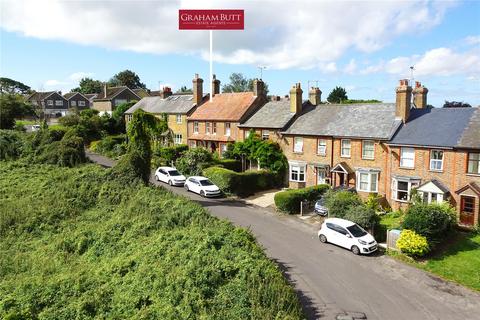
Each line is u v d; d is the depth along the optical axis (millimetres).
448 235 22344
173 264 15180
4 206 25438
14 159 40469
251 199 31859
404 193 27922
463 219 24516
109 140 53594
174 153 43344
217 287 13461
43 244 21016
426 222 20328
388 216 26719
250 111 42219
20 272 17766
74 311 13438
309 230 24172
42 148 40844
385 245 21672
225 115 43062
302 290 16156
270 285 13102
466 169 24734
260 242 21625
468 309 15070
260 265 14508
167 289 13445
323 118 34969
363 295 15922
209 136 44938
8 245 21094
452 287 16906
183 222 20469
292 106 37562
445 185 25719
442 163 25875
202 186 32312
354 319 14031
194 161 38312
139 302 13430
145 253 16953
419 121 29047
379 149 29359
